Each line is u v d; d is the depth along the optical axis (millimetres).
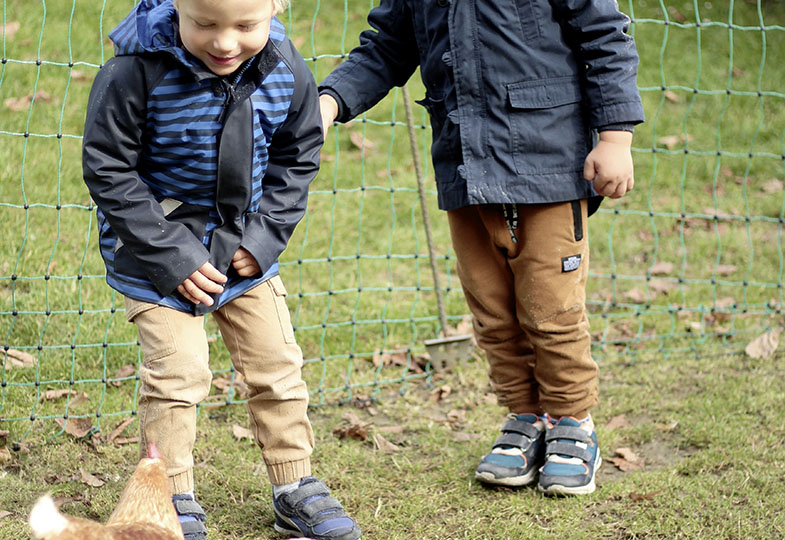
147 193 2473
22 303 4301
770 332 4566
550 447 3271
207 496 3160
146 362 2596
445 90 2990
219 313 2779
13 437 3449
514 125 2871
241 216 2605
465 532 2998
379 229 5793
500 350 3303
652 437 3648
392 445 3570
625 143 2842
